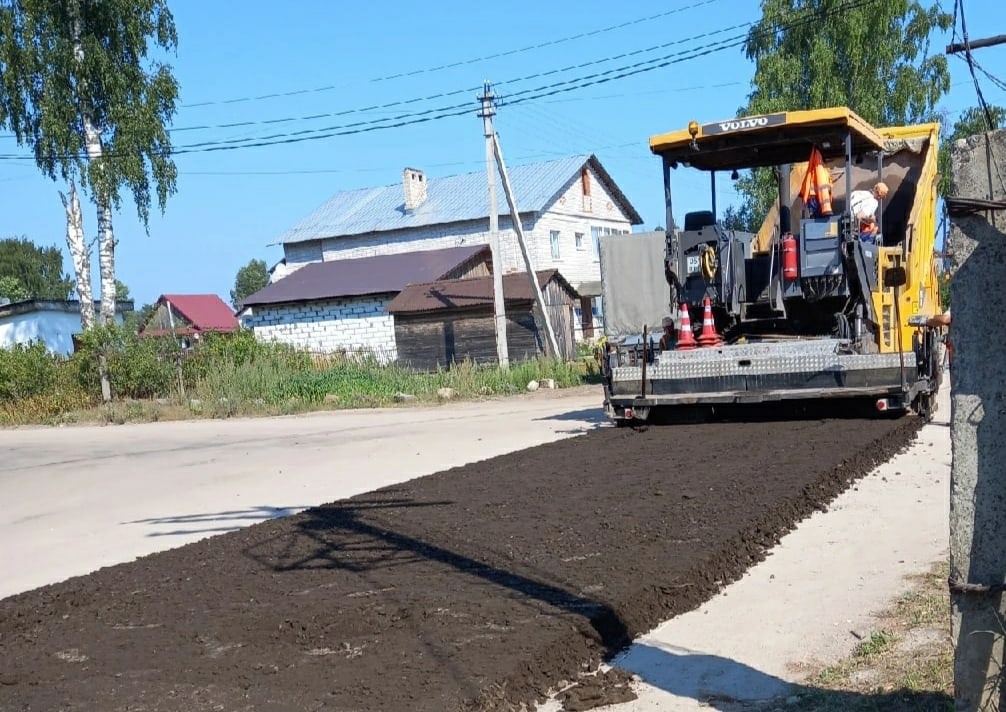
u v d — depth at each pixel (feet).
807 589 20.04
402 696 14.75
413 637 17.35
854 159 44.01
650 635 18.11
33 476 51.72
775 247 39.65
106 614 20.72
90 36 101.86
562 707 15.15
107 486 45.55
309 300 122.31
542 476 32.48
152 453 57.62
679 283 42.06
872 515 25.46
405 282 120.67
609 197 161.17
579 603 18.56
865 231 40.47
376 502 30.89
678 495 27.22
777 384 38.04
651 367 40.19
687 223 43.73
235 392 86.12
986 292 11.58
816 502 26.58
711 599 19.92
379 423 64.75
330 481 40.68
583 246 151.94
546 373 84.48
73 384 97.86
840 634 17.46
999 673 11.74
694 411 41.88
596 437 40.63
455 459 43.42
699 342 41.29
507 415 62.54
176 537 31.73
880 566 21.13
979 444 11.72
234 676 16.22
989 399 11.62
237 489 40.96
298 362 96.63
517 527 25.22
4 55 99.81
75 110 104.06
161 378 96.58
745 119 38.93
